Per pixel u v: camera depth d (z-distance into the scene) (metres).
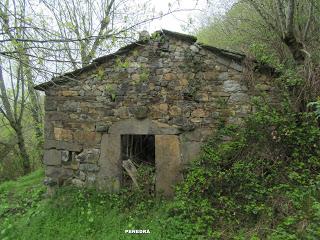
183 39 5.95
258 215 4.65
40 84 6.37
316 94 5.34
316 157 5.03
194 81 5.98
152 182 6.21
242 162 5.35
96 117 6.38
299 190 4.66
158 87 6.11
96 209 5.89
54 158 6.59
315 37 6.97
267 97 5.70
